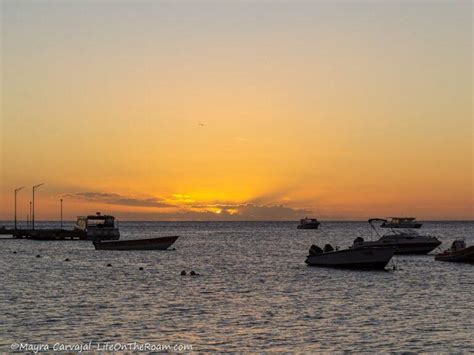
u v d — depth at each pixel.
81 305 51.16
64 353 35.72
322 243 173.75
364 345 37.66
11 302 52.53
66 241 167.38
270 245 160.88
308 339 39.16
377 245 82.81
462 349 36.69
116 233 149.50
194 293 59.28
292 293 59.22
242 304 52.25
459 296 56.97
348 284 66.06
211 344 37.94
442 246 158.12
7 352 35.88
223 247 149.38
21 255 112.88
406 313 47.78
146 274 78.06
